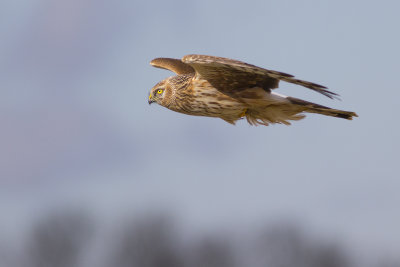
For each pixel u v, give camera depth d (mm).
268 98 13406
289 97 13430
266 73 12094
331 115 13586
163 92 14383
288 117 13789
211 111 14031
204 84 13797
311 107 13375
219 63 12383
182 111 14383
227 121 14258
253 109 13906
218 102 13820
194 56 12578
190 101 14062
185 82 14094
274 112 13750
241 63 12227
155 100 14453
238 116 14039
